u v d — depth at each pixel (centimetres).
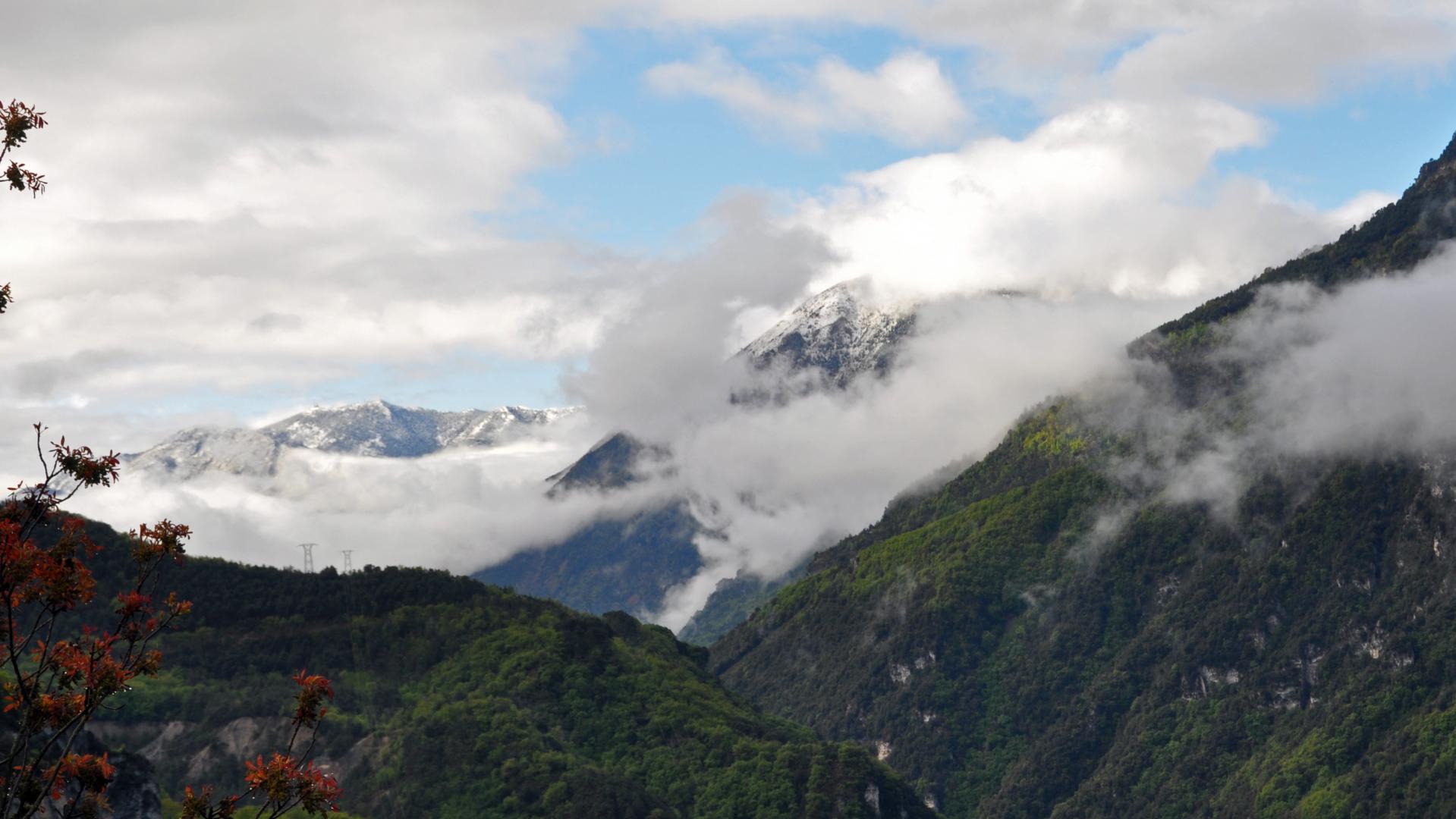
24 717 6081
